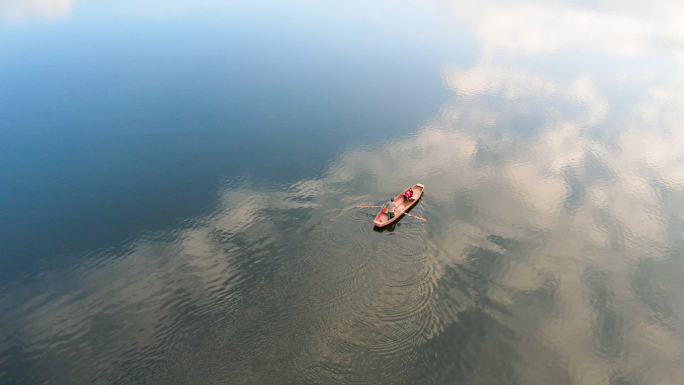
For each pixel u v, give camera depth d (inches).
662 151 1891.0
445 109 2268.7
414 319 1081.4
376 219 1405.0
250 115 2121.1
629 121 2153.1
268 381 930.1
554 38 3432.6
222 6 4119.1
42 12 3762.3
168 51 2896.2
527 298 1160.2
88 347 1010.1
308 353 992.2
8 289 1174.3
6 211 1460.4
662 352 1026.1
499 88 2539.4
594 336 1063.0
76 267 1246.3
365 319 1077.8
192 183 1617.9
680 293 1195.3
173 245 1321.4
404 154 1850.4
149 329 1051.3
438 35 3442.4
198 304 1116.5
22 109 2084.2
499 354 1006.4
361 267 1232.2
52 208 1478.8
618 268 1278.3
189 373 951.0
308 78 2571.4
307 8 4141.2
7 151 1776.6
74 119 2017.7
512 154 1868.8
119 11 3855.8
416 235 1362.0
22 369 964.6
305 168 1721.2
